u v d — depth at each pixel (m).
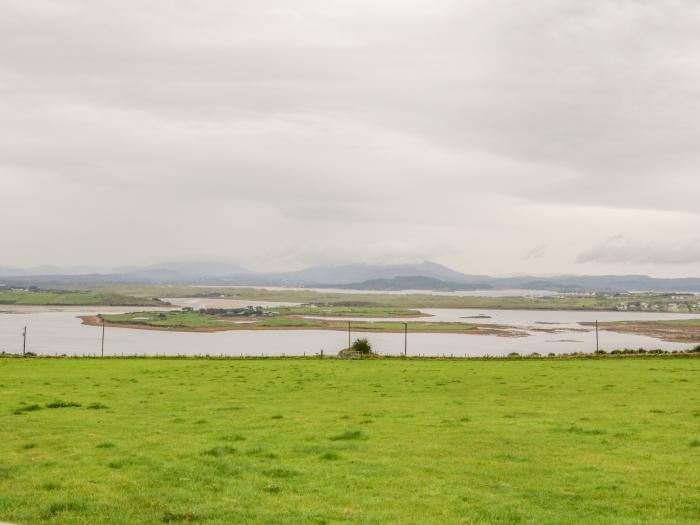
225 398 44.66
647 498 19.78
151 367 69.81
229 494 19.81
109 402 42.00
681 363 74.19
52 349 149.00
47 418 34.75
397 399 44.31
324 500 19.31
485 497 19.75
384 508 18.50
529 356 87.38
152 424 33.03
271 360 82.56
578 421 33.91
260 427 32.25
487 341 181.75
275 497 19.55
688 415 35.81
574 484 21.33
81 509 18.08
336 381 56.53
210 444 27.66
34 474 22.14
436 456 25.47
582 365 72.44
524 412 37.53
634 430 31.11
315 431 31.02
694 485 21.19
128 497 19.31
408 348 155.50
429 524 17.03
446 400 43.69
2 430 30.97
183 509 18.06
